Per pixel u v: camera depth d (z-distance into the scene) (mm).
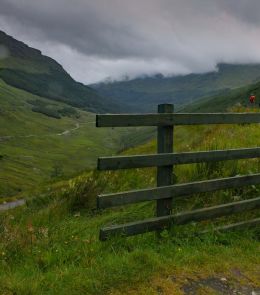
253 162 6383
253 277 3771
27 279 3283
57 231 5121
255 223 4922
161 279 3475
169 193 4273
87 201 6660
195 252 4043
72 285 3232
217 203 5426
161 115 4121
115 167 3898
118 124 3873
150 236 4293
